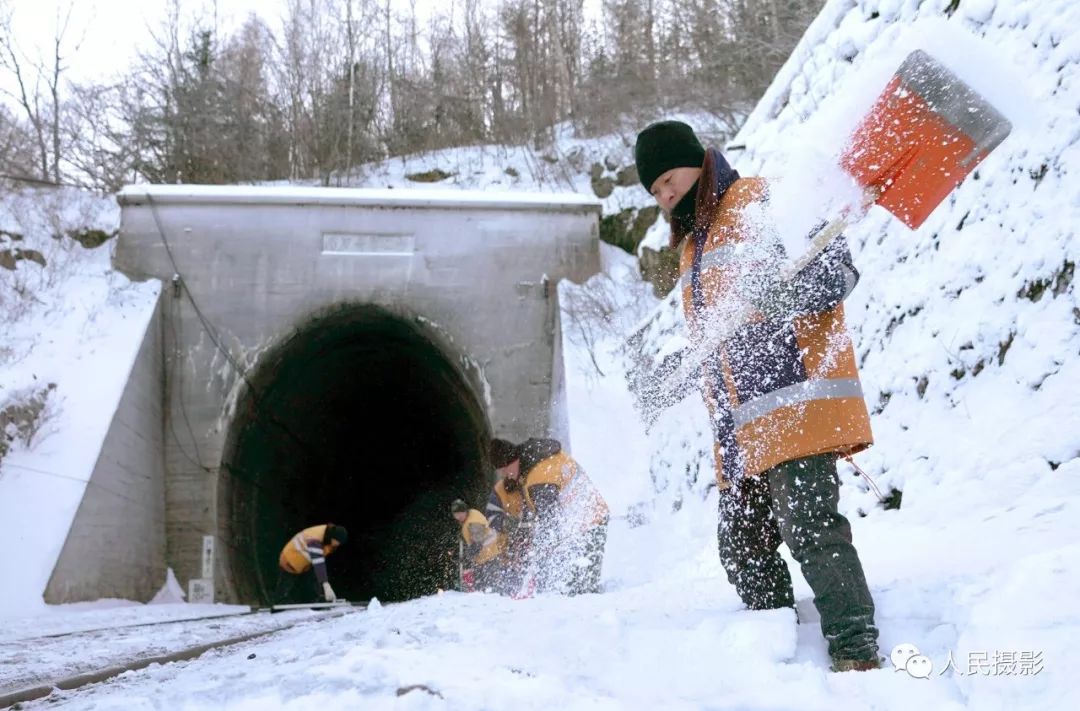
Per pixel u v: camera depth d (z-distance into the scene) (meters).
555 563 7.62
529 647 3.03
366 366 20.92
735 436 3.12
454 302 17.80
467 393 18.69
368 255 17.83
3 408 14.09
